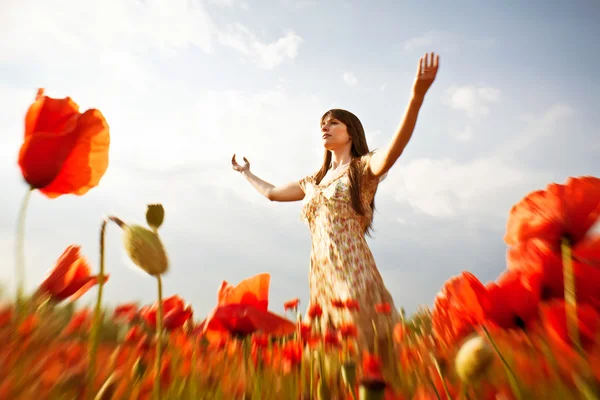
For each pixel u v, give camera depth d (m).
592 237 0.78
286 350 1.33
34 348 1.05
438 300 0.92
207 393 1.14
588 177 0.81
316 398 1.15
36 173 1.20
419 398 0.93
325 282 3.50
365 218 3.63
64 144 1.23
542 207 0.82
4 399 0.88
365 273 3.36
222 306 1.28
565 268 0.72
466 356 0.72
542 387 0.74
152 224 0.88
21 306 1.05
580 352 0.60
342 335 1.54
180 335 1.43
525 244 0.82
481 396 0.79
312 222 3.76
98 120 1.28
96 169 1.29
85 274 1.34
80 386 0.88
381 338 2.17
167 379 1.12
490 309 0.81
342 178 3.71
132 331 1.26
